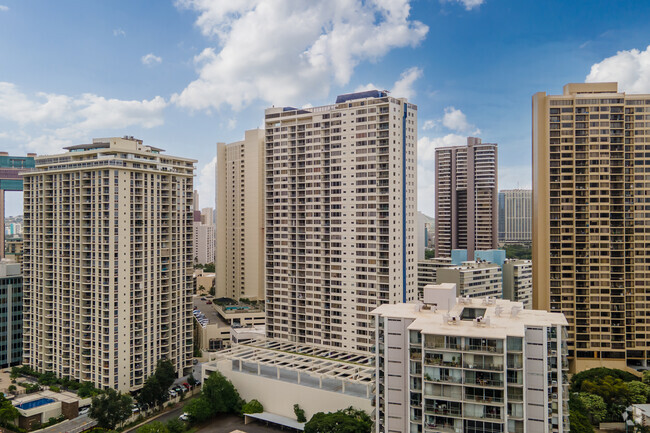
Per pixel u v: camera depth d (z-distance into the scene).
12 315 197.00
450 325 91.44
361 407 134.00
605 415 140.00
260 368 166.75
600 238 182.75
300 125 185.38
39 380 173.50
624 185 183.50
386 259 163.25
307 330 181.88
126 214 165.12
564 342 95.06
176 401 166.38
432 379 87.50
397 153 167.38
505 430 83.06
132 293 166.38
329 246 176.75
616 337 180.12
